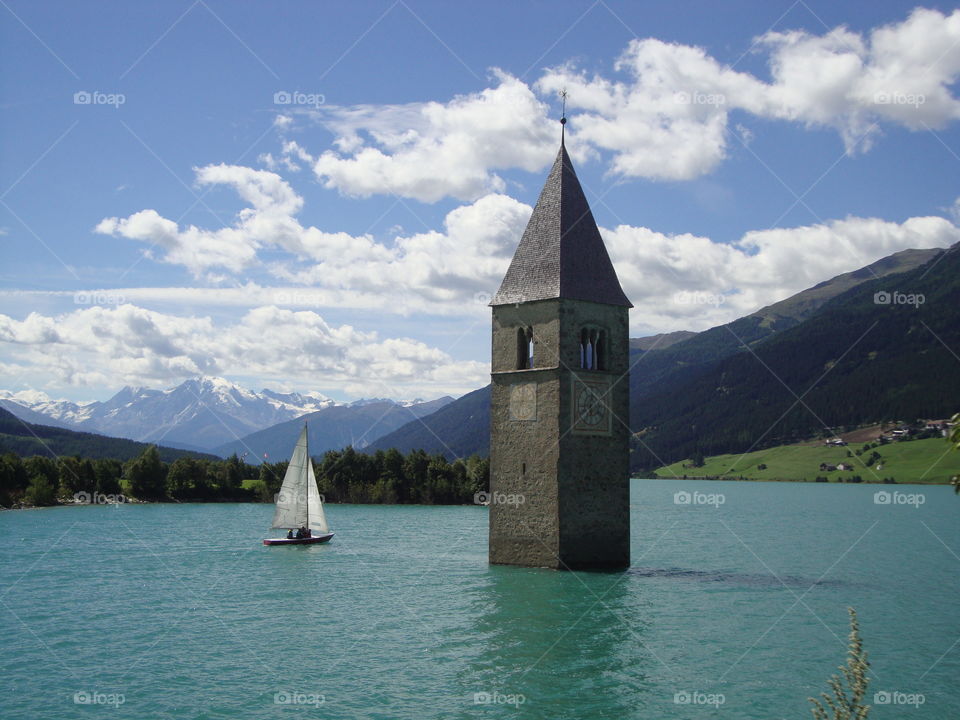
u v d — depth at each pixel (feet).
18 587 244.01
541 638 169.37
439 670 147.95
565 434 226.17
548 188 241.76
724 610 197.26
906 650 163.22
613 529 234.99
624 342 240.32
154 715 126.41
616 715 125.80
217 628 182.91
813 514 631.56
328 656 157.69
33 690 138.92
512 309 237.66
